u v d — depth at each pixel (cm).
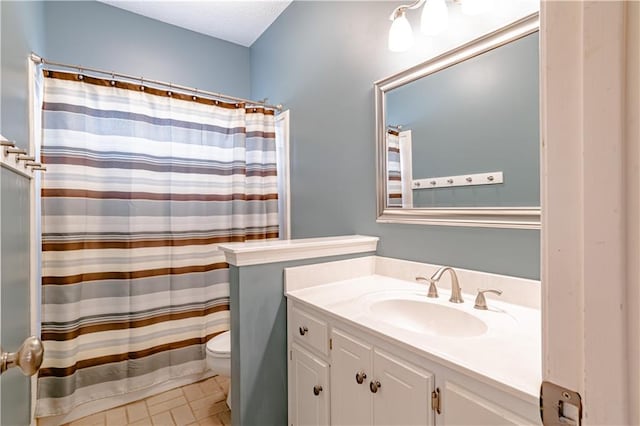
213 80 274
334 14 200
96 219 193
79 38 217
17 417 112
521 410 69
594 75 33
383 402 99
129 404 200
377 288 147
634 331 32
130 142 203
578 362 36
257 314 139
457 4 137
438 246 147
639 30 31
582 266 35
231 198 240
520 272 119
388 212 168
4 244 92
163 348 213
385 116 168
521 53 117
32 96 163
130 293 202
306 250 150
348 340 112
